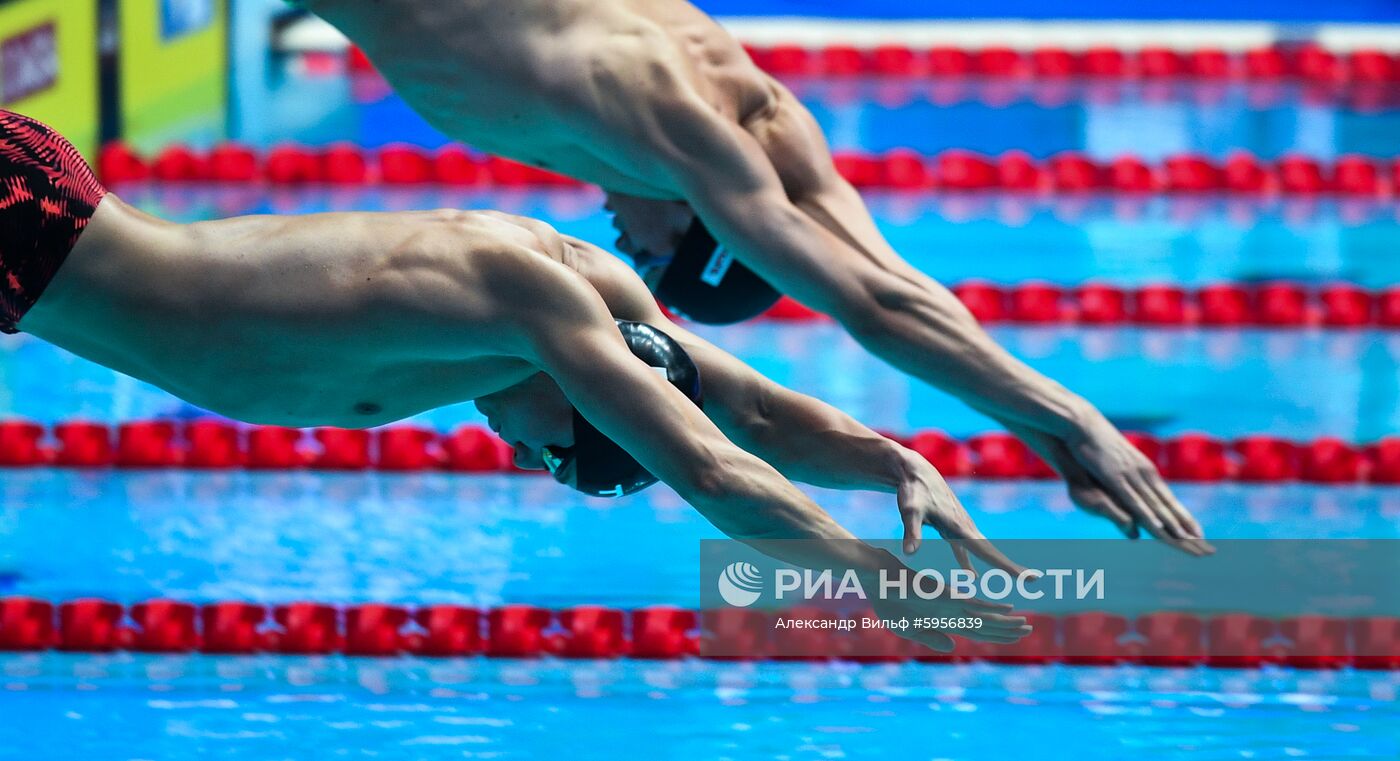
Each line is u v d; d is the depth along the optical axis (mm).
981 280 24641
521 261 9062
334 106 32500
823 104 32719
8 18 24766
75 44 27391
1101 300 24250
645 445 8930
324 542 16875
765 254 13281
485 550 16625
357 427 10203
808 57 35031
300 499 18484
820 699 13414
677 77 13445
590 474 10008
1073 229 27109
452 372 9680
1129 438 19641
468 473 19594
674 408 8930
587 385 8922
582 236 25547
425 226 9398
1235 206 28484
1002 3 36750
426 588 15461
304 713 12961
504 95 13859
